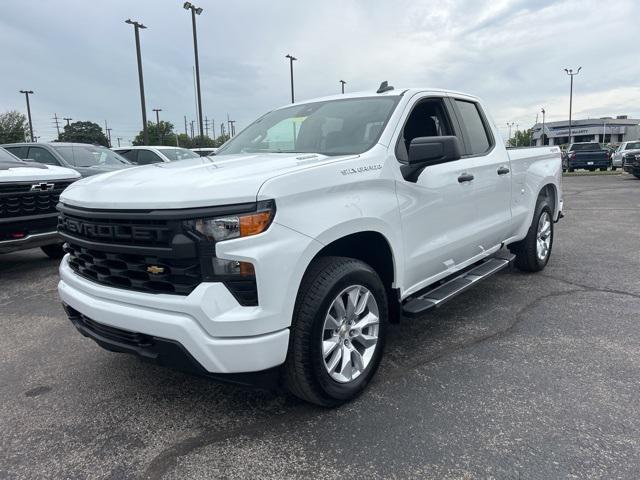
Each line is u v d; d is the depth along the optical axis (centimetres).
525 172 535
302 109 422
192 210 247
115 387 341
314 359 276
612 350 375
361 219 299
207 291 248
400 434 274
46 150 1064
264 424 289
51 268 709
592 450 254
